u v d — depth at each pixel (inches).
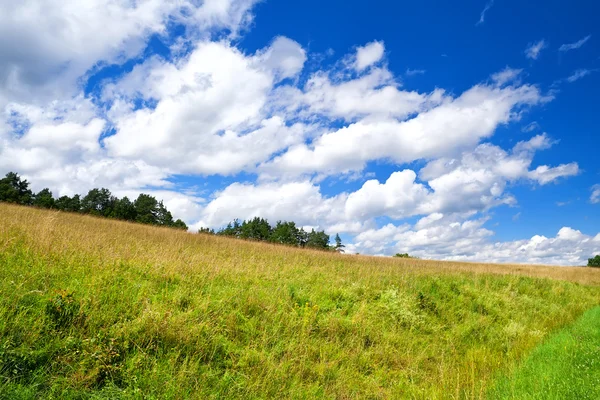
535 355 330.6
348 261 748.0
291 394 231.8
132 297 284.4
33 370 188.7
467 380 269.6
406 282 553.0
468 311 513.3
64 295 245.8
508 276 851.4
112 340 218.8
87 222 703.7
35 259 315.9
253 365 256.5
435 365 326.6
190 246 589.9
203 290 340.8
